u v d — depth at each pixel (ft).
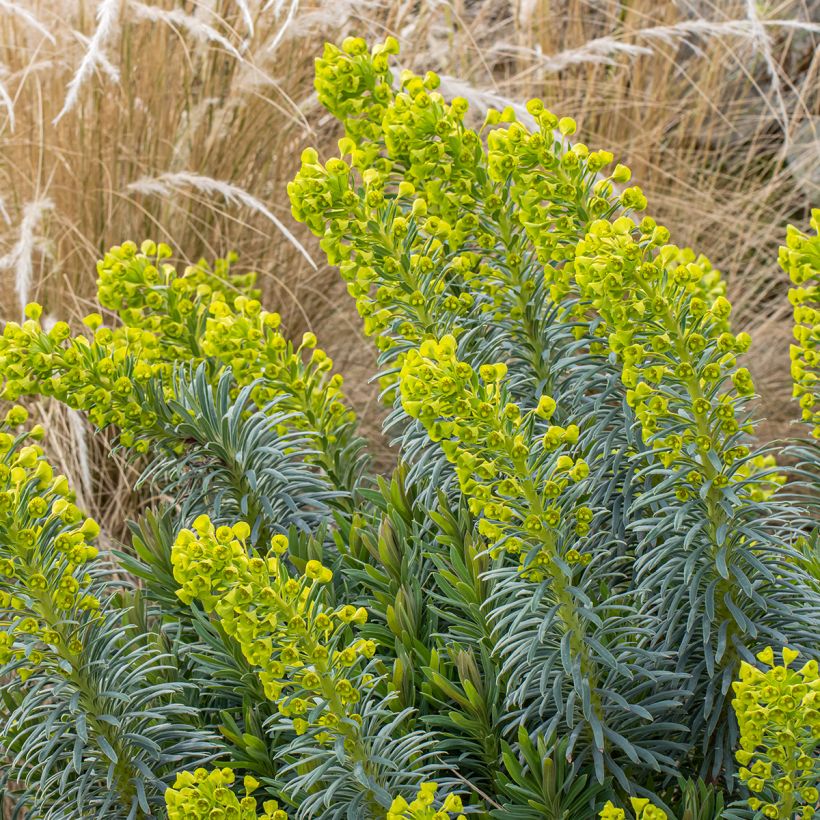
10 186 10.18
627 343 3.70
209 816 3.20
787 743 3.08
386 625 4.68
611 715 3.99
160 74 10.24
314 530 5.30
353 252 4.60
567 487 3.97
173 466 5.04
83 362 4.73
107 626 4.05
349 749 3.51
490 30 13.12
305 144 10.83
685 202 12.02
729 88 13.73
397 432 9.46
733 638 4.08
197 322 5.38
